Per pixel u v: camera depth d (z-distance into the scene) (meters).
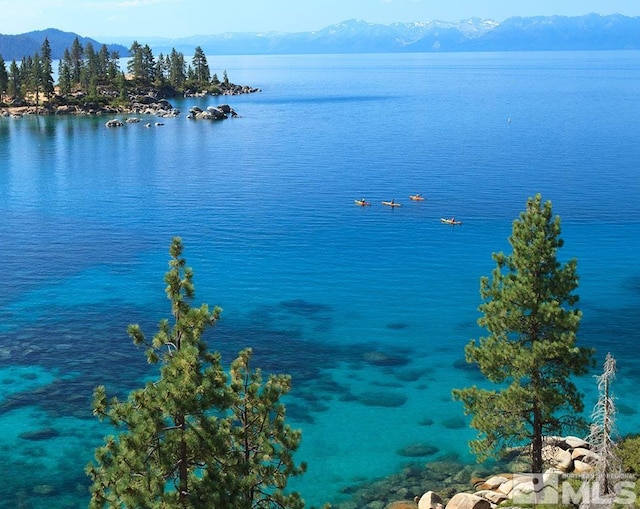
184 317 26.20
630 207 116.31
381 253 93.31
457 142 194.00
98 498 24.72
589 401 54.22
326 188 135.75
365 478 44.09
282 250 94.88
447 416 52.03
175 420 25.17
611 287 79.12
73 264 88.62
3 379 56.12
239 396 27.95
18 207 121.69
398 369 59.97
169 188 137.38
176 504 24.56
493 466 45.41
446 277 83.62
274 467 27.58
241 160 170.25
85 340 64.38
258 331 67.69
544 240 35.97
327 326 69.12
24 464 44.44
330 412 52.41
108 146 194.12
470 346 38.28
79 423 49.59
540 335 36.94
